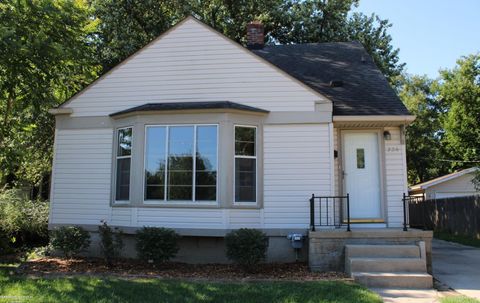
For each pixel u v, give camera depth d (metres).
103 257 10.34
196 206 9.92
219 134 10.05
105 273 8.57
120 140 10.91
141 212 10.15
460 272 9.38
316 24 22.95
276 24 23.31
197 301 6.43
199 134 10.18
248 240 8.72
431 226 20.61
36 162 17.38
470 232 16.59
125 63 11.14
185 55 10.90
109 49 19.84
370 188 10.88
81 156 11.09
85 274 8.45
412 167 41.19
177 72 10.86
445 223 18.95
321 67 13.65
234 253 8.76
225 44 10.80
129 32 20.52
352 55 14.47
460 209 17.45
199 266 9.57
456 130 31.48
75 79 12.81
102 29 20.00
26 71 9.81
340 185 10.84
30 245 12.81
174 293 6.87
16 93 10.98
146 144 10.35
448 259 11.44
